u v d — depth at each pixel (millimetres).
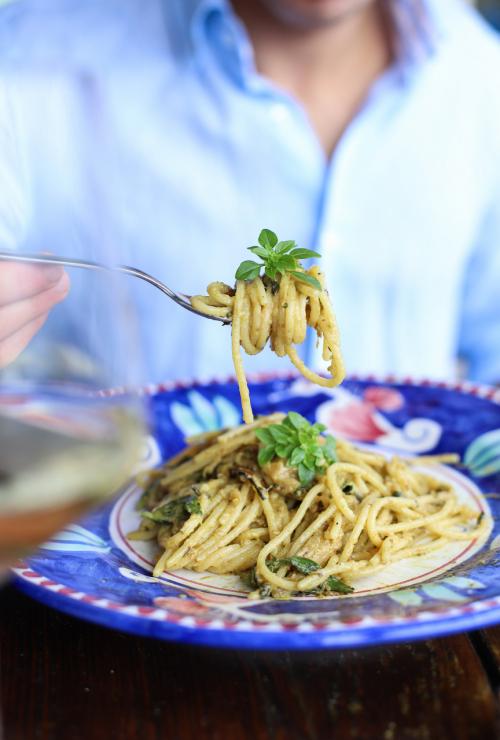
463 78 980
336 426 656
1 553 355
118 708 412
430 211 955
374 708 408
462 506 564
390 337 978
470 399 654
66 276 509
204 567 514
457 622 412
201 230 952
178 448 636
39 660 438
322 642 405
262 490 542
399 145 945
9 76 446
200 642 408
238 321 499
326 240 934
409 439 644
